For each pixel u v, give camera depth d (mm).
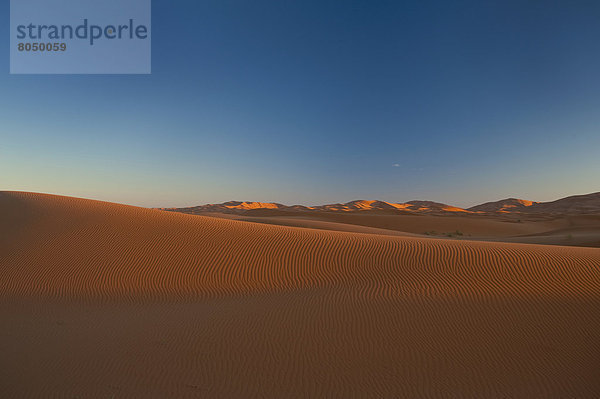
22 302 9383
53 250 12656
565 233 42125
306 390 5188
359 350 6246
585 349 6047
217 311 8398
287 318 7664
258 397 5031
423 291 8914
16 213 16234
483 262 10688
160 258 12336
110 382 5402
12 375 5625
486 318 7273
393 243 13617
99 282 10766
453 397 4992
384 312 7734
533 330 6734
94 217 15758
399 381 5371
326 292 9383
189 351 6352
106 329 7488
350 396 5047
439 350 6188
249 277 11148
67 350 6492
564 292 8336
